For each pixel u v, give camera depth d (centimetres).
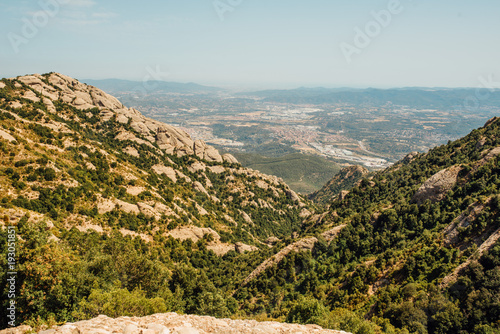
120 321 1647
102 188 8606
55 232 5434
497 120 8588
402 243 5512
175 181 13050
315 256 6631
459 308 3422
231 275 8025
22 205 5962
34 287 2420
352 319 3384
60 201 6825
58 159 8212
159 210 9469
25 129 8519
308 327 1759
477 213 4534
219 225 11581
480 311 3184
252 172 17725
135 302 2628
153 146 14475
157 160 13225
